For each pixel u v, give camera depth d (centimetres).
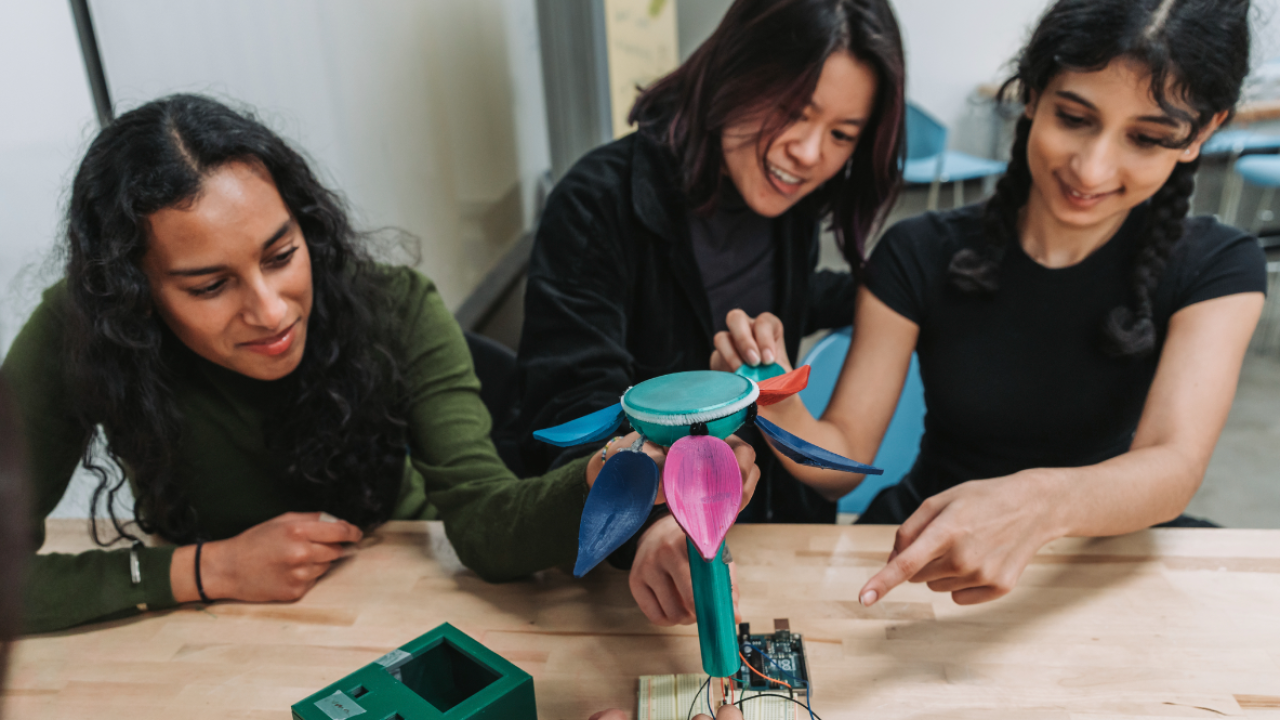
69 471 88
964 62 429
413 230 220
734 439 61
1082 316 104
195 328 73
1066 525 73
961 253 106
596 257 108
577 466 74
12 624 25
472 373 98
